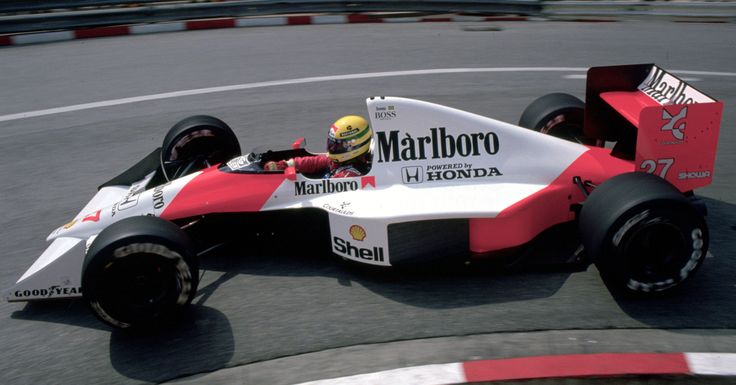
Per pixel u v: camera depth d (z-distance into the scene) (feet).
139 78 31.07
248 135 23.72
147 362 12.41
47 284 14.10
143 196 15.48
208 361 12.30
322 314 13.48
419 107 14.60
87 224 15.23
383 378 11.43
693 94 14.55
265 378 11.73
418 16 41.91
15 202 19.77
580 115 17.66
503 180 14.76
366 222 13.97
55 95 29.22
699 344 11.85
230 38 37.91
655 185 12.57
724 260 14.60
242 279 14.94
